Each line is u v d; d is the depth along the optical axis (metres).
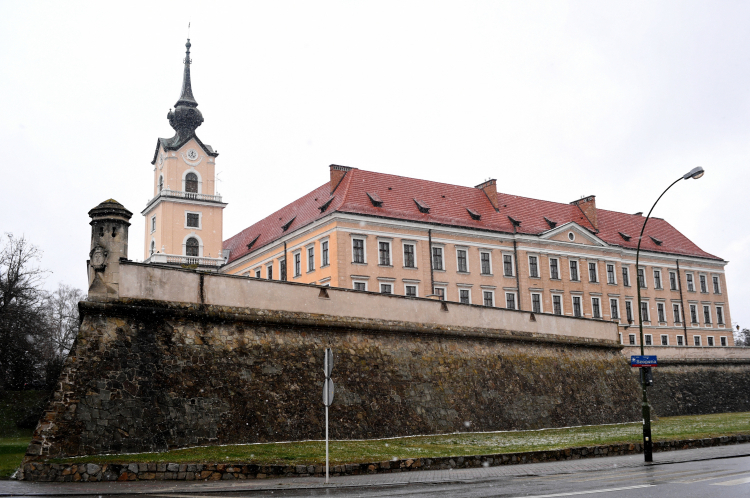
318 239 61.91
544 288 70.38
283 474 19.08
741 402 57.78
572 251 73.56
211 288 25.84
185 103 78.88
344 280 58.53
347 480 18.03
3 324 46.50
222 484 17.31
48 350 58.25
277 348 27.16
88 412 21.45
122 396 22.36
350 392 28.75
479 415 33.78
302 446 23.97
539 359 39.22
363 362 29.92
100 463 18.56
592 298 74.81
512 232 69.19
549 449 24.48
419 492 15.09
